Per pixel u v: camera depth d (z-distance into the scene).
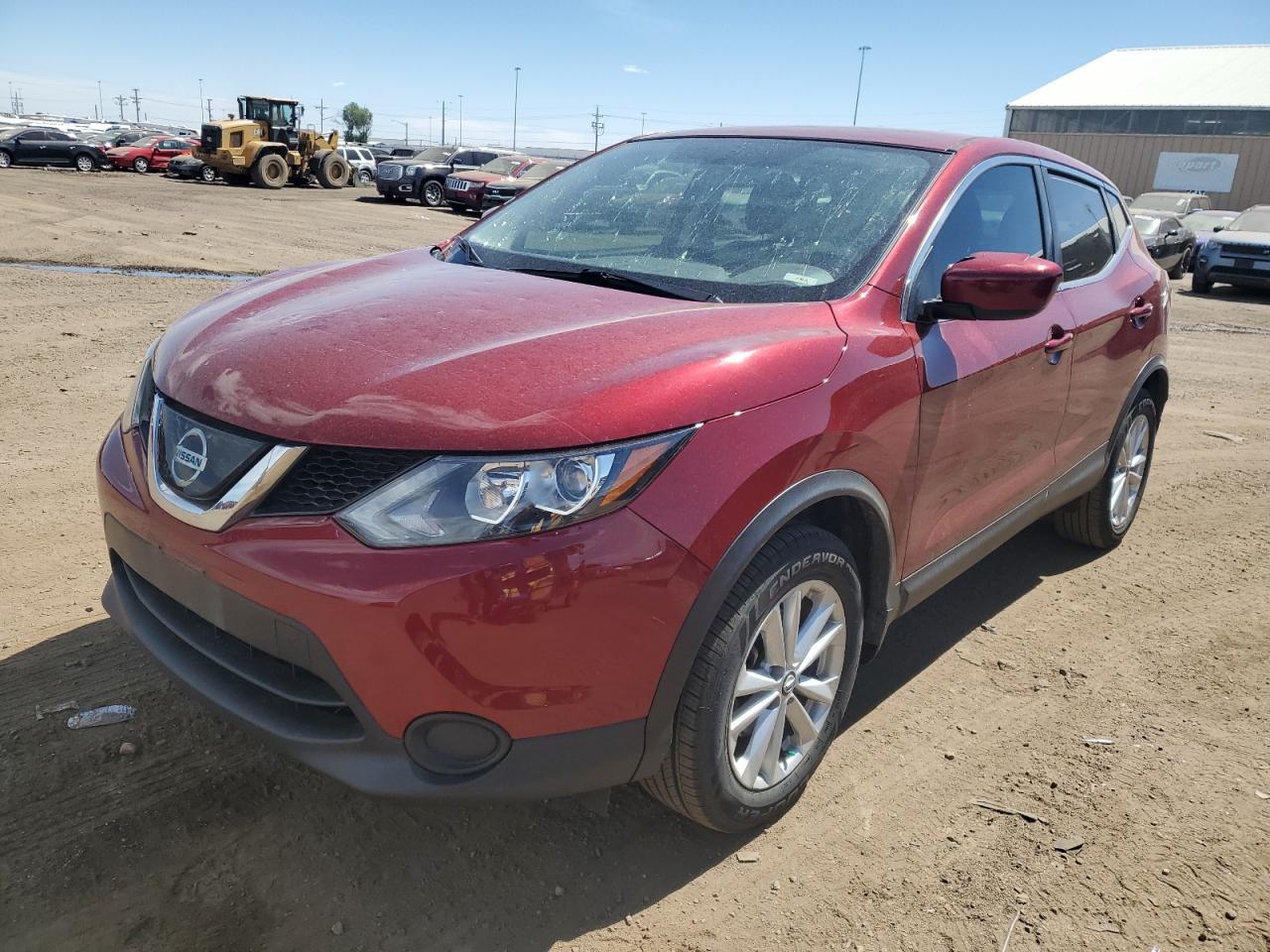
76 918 2.10
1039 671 3.41
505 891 2.28
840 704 2.64
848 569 2.49
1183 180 43.19
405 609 1.84
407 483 1.88
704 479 2.04
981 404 2.90
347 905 2.20
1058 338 3.31
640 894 2.30
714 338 2.28
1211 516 5.11
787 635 2.36
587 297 2.56
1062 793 2.73
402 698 1.91
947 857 2.47
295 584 1.90
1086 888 2.38
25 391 5.78
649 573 1.96
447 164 27.25
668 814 2.58
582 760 2.02
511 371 2.05
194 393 2.18
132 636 2.40
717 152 3.38
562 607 1.89
